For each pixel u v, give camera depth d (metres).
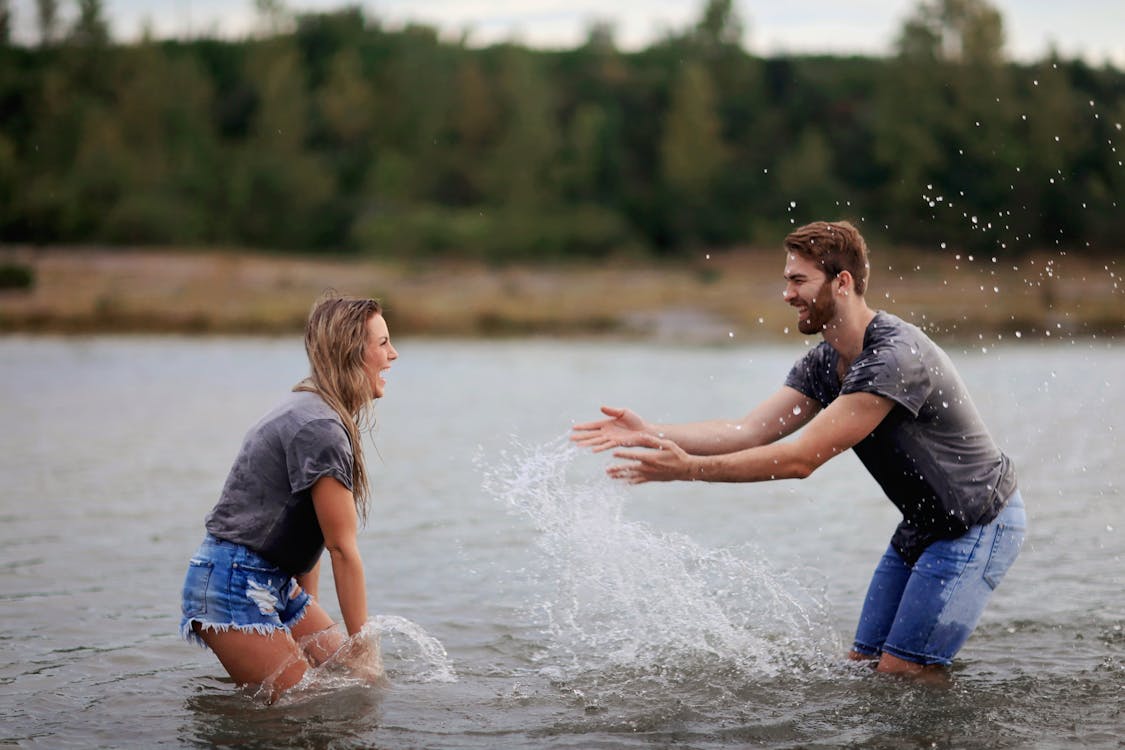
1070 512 9.12
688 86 89.31
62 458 12.11
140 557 7.73
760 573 7.34
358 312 5.18
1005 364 22.16
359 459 5.18
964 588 5.26
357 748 4.52
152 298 40.22
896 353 5.04
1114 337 27.64
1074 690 5.20
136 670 5.46
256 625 4.96
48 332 34.56
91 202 72.25
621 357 28.05
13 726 4.72
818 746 4.55
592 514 6.53
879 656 5.62
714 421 5.75
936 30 68.44
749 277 59.88
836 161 84.88
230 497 4.99
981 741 4.59
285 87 88.88
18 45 92.31
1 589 6.90
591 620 6.32
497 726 4.77
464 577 7.25
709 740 4.62
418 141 93.31
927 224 49.38
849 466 11.73
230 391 19.34
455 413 16.11
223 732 4.66
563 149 91.94
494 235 76.25
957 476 5.16
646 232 85.06
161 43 104.81
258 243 78.38
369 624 5.18
